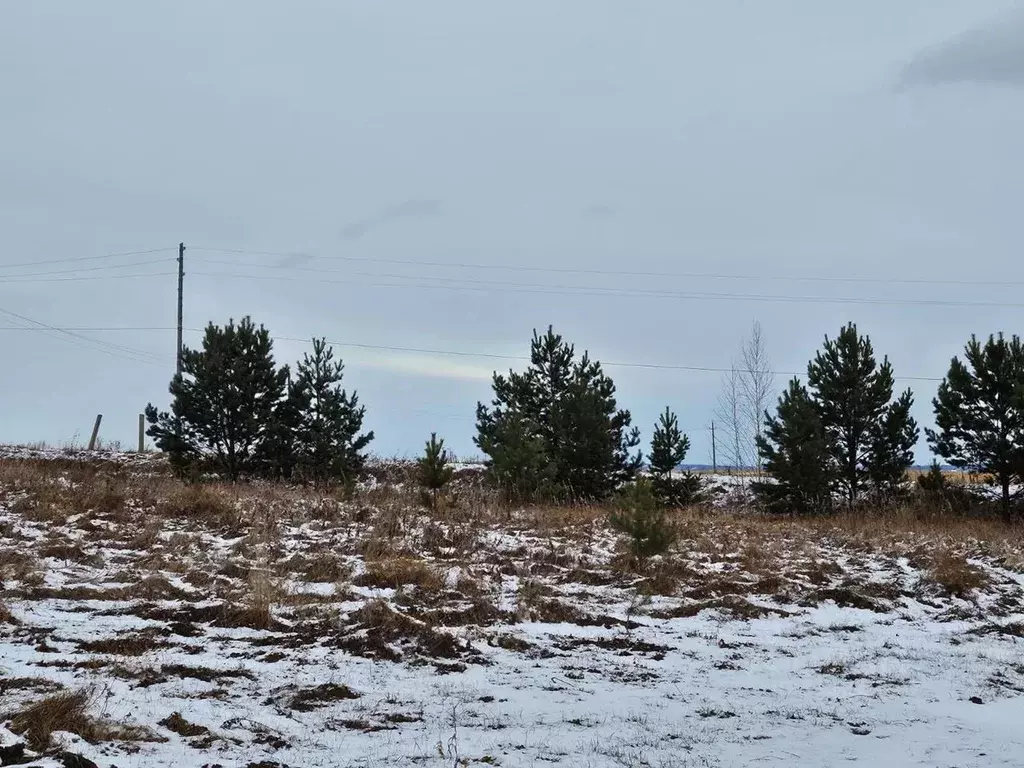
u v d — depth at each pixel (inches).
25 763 182.4
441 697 274.2
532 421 1035.3
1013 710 275.9
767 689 298.0
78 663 281.3
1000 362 1053.2
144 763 195.2
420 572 454.3
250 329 952.3
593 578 494.0
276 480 935.7
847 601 457.7
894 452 1112.8
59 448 1166.3
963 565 544.4
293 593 409.4
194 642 325.4
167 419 930.7
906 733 247.3
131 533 539.2
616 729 245.1
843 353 1147.3
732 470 1716.3
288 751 215.0
